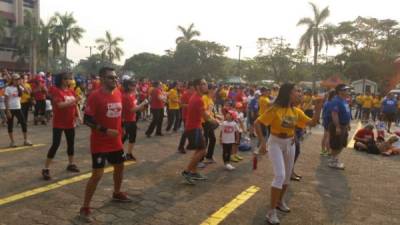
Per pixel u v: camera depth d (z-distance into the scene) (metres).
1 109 13.15
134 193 6.12
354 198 6.55
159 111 12.30
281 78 56.84
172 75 68.12
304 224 5.19
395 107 18.03
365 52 55.09
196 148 6.73
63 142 10.40
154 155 9.22
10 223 4.74
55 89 6.73
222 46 67.75
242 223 5.11
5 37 56.69
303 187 7.09
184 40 67.56
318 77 57.25
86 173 7.11
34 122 14.29
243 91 18.47
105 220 4.96
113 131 4.93
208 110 8.29
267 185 7.01
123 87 8.33
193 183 6.80
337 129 8.80
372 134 11.73
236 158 9.08
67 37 57.94
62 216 5.02
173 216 5.23
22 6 58.97
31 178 6.65
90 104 4.94
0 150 8.92
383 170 9.02
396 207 6.15
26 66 58.34
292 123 5.17
